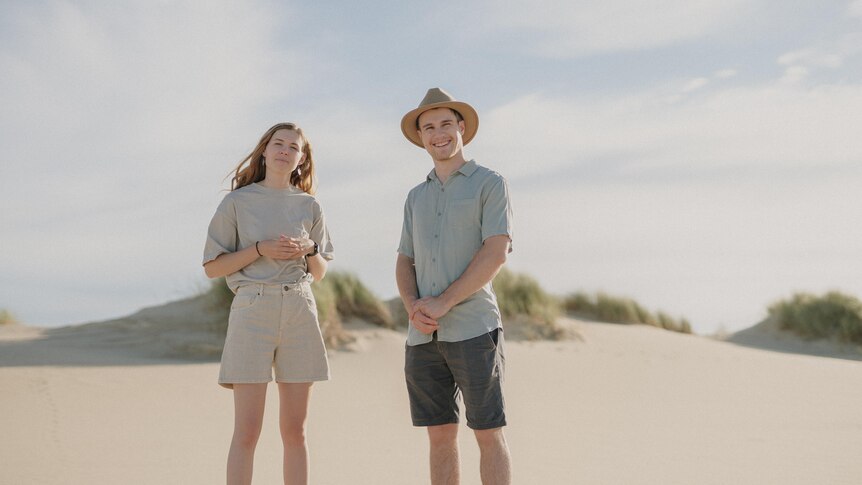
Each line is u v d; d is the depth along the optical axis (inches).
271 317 132.8
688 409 256.2
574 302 576.1
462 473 171.2
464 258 133.6
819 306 593.0
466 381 128.2
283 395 136.3
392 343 376.8
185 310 448.5
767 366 387.5
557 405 260.8
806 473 168.4
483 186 133.9
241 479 126.8
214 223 137.3
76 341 385.1
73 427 210.2
